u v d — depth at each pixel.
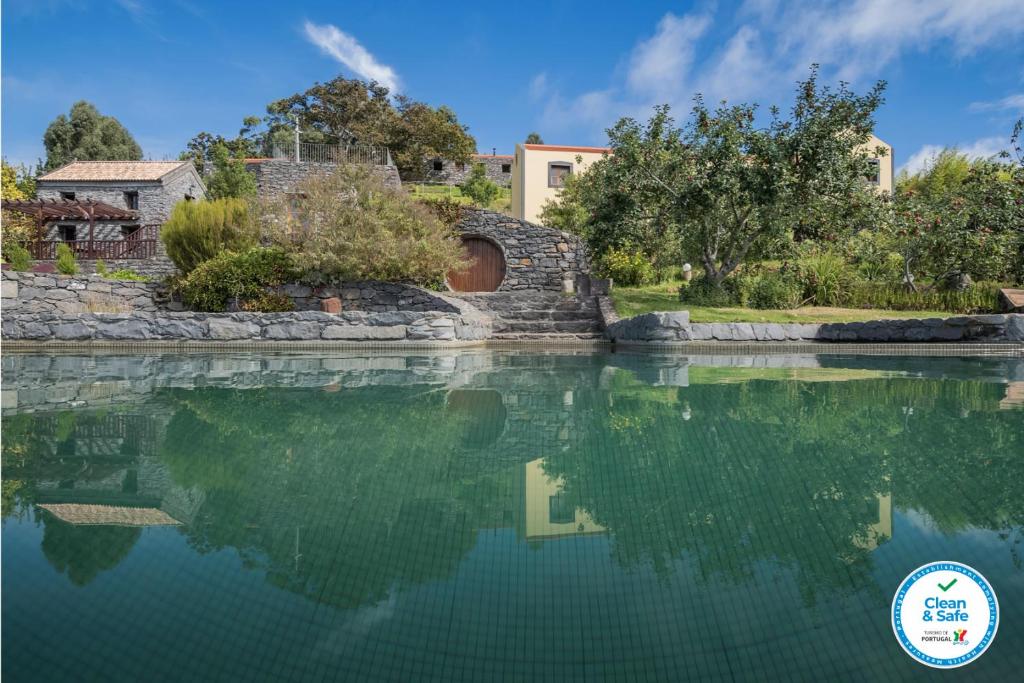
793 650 1.24
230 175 24.06
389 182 20.19
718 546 1.78
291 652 1.21
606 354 9.06
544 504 2.13
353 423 3.54
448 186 36.97
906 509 2.02
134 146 43.31
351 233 11.80
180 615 1.34
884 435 3.12
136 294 12.08
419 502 2.14
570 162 24.52
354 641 1.26
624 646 1.25
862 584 1.51
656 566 1.62
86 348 9.72
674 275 16.50
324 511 2.04
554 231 16.44
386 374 6.16
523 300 13.71
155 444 2.96
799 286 12.48
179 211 13.22
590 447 2.96
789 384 5.25
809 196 11.38
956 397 4.41
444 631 1.31
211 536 1.81
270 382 5.43
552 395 4.68
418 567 1.62
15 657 1.15
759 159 11.55
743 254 12.54
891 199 12.96
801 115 11.38
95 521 1.91
